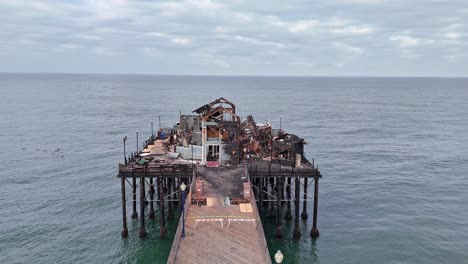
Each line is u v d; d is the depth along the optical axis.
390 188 62.16
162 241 43.09
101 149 87.50
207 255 27.00
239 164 47.41
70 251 41.28
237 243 28.78
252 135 57.03
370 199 57.16
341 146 94.75
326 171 72.31
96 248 41.97
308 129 120.00
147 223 47.69
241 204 36.12
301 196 58.22
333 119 144.25
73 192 59.25
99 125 120.94
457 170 73.06
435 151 89.62
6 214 50.50
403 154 86.25
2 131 108.00
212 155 49.62
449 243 43.31
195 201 36.44
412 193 59.75
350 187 62.72
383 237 44.69
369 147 93.81
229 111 48.53
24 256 40.12
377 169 73.69
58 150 85.81
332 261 39.69
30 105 176.75
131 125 121.31
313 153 86.88
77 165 74.06
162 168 42.44
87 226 47.34
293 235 44.00
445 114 163.75
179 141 54.22
